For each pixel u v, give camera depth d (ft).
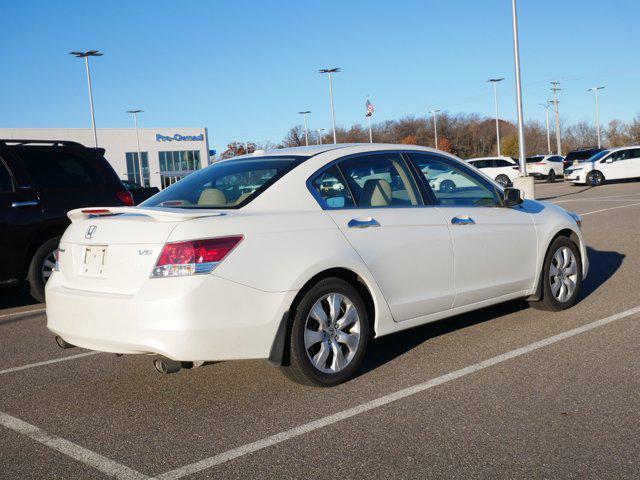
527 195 73.61
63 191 26.58
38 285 25.90
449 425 12.64
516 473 10.63
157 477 11.10
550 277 20.76
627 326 19.11
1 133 227.81
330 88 176.76
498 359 16.56
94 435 13.02
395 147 17.62
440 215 17.43
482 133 309.63
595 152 143.95
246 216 14.24
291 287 14.11
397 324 16.38
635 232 40.98
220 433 12.82
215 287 13.33
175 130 266.16
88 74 159.63
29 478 11.23
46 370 17.65
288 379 15.89
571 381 14.74
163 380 16.24
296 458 11.56
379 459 11.35
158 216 13.82
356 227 15.60
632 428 12.12
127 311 13.35
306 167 15.69
